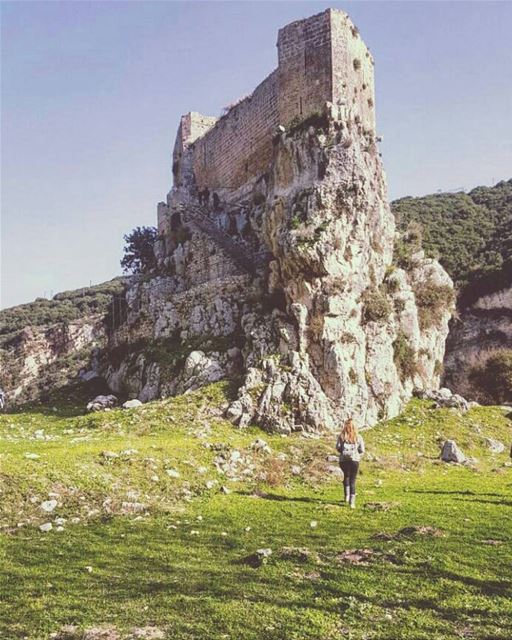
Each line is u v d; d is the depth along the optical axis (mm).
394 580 8680
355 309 30797
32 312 104688
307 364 29094
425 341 35531
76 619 7418
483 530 11547
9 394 71000
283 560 9664
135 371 37531
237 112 44719
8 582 8734
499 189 97688
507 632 6969
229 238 41812
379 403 29969
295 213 32250
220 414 27219
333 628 7109
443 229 83062
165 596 8109
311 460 20141
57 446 17672
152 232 65688
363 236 32281
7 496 13008
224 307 35750
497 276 67188
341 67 35750
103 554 10102
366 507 14086
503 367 44062
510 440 27969
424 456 24219
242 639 6836
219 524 12258
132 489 14625
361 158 33438
